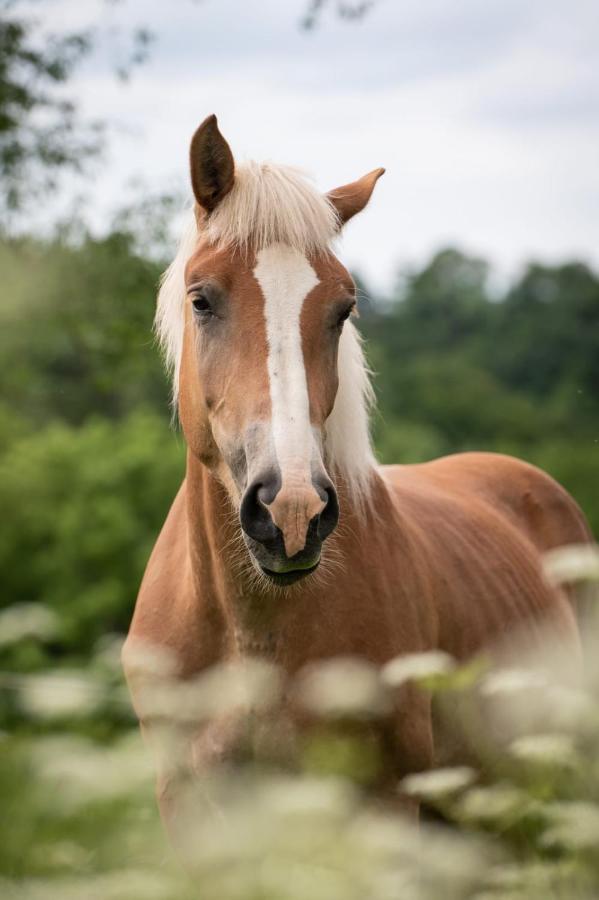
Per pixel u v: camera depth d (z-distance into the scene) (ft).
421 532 16.90
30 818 11.30
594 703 11.32
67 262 35.35
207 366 13.53
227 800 14.40
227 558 14.06
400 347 290.56
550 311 278.26
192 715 12.05
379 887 9.61
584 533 22.63
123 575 91.97
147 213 34.83
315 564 12.31
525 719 16.57
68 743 8.35
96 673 10.89
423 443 169.78
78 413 144.46
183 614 15.07
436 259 344.49
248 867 10.67
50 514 94.79
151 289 35.40
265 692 13.94
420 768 14.49
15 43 34.04
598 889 10.82
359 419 14.64
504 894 10.37
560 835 10.09
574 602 21.72
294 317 13.08
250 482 12.41
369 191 15.15
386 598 14.55
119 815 11.21
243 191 13.64
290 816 9.16
